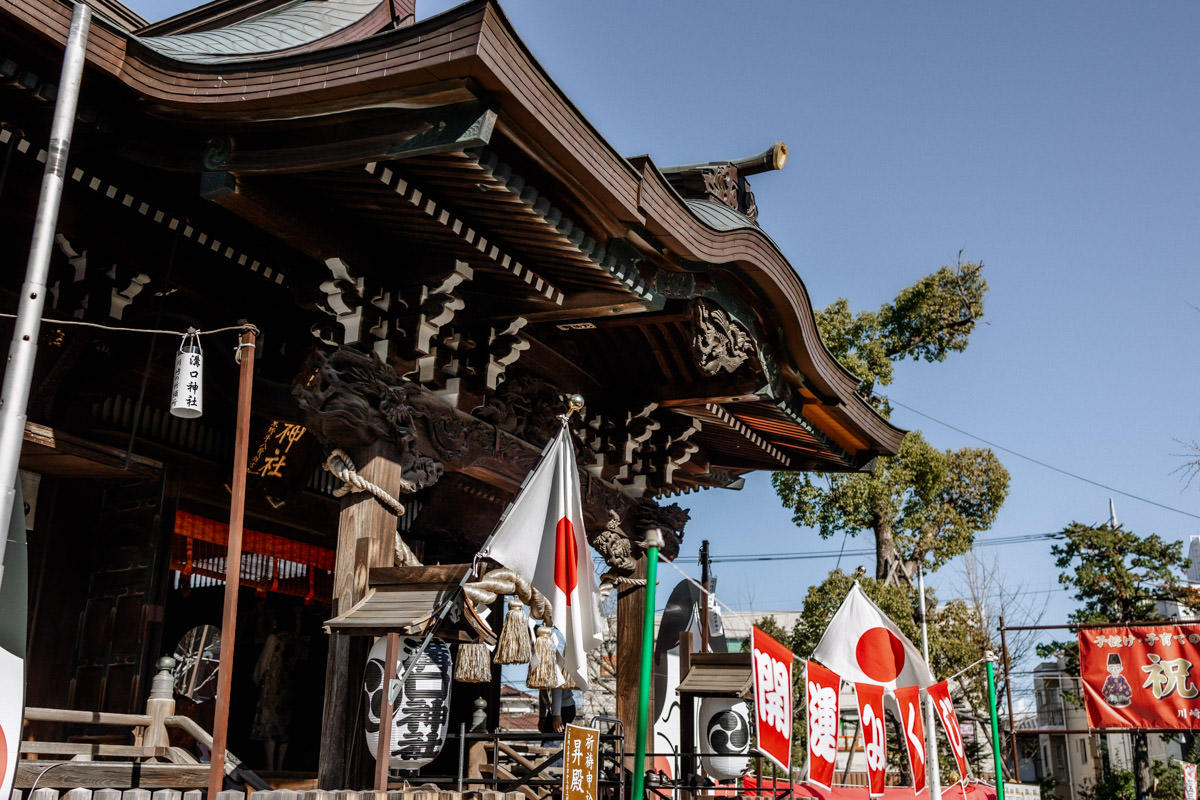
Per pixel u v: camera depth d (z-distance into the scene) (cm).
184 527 920
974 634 2234
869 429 1197
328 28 1016
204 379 865
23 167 701
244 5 975
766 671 693
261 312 884
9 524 502
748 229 825
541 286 792
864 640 924
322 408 721
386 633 660
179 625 1127
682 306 880
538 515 727
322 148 605
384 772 627
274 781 965
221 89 604
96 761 662
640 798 516
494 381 866
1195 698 1809
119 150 668
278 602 1120
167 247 805
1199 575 4072
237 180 638
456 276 752
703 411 1106
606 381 1096
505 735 809
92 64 602
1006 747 2891
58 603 836
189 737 1079
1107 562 2897
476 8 530
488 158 609
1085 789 3653
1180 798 3183
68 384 808
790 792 775
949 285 2212
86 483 872
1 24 562
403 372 776
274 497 954
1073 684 4081
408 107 573
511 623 685
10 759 508
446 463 838
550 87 585
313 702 1142
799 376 1041
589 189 662
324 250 709
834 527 2075
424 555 1095
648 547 550
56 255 767
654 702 1227
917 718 932
